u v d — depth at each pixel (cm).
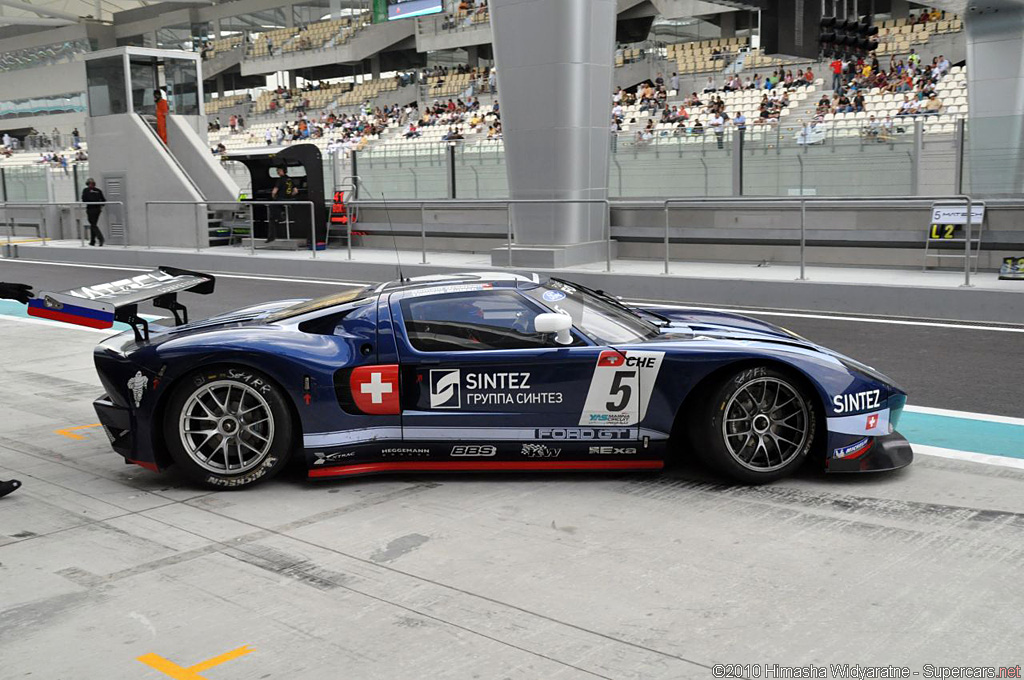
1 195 2692
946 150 1411
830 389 491
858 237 1404
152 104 2220
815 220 1445
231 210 2139
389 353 510
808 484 505
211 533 450
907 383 762
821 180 1516
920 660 312
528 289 532
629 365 500
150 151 2117
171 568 407
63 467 570
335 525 457
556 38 1398
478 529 447
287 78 6303
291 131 5116
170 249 2039
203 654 327
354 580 389
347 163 2080
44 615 362
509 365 505
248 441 513
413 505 484
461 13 4897
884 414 510
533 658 318
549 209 1473
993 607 350
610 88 1494
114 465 573
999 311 1039
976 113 1898
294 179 1983
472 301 523
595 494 495
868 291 1125
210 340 501
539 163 1459
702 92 3794
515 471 536
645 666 311
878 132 1460
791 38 1722
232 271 1848
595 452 514
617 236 1622
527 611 355
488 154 1825
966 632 331
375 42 5331
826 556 404
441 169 1912
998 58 1852
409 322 516
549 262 1460
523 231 1503
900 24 3756
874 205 1362
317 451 508
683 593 369
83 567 410
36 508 492
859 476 518
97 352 525
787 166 1544
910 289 1095
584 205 1503
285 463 512
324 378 501
